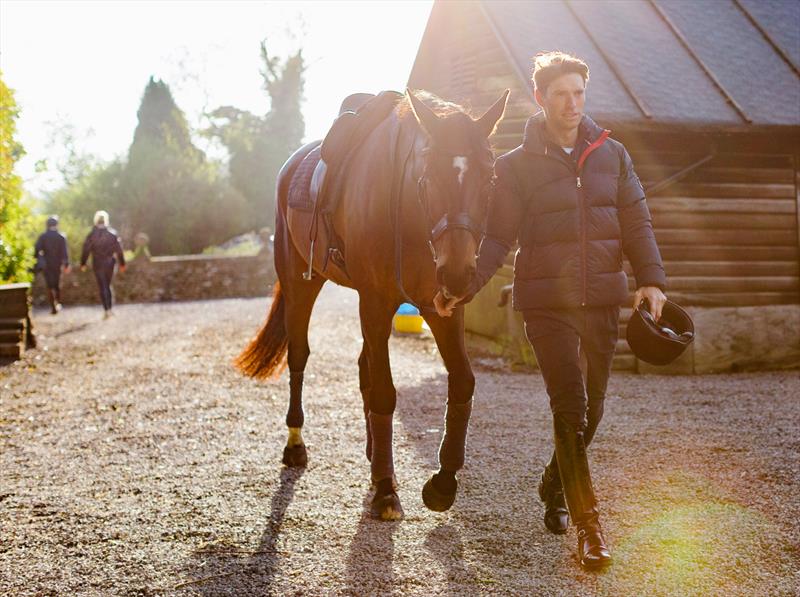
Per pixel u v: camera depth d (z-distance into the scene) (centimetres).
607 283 323
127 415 668
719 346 833
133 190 3094
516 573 320
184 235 3022
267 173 3356
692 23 948
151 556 352
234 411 669
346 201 392
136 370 916
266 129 3434
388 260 367
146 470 494
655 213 854
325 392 742
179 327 1377
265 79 3406
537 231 326
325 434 569
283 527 381
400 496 421
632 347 324
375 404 390
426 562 333
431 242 309
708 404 652
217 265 2138
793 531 356
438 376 828
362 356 454
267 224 3353
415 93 352
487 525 375
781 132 796
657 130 768
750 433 544
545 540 354
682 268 859
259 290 2183
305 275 462
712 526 366
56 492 454
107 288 1578
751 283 871
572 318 324
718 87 837
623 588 303
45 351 1093
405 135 354
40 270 1784
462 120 310
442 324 364
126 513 411
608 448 513
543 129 328
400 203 348
